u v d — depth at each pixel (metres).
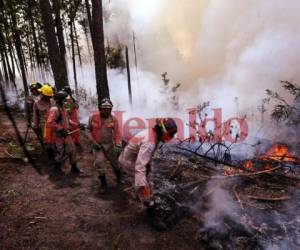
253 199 4.09
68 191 4.52
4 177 4.96
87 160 6.00
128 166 3.75
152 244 3.30
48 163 5.76
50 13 8.85
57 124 5.00
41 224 3.62
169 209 3.82
